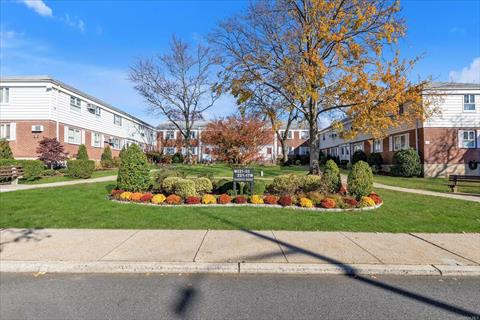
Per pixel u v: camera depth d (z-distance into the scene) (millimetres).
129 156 10250
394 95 12023
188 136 36594
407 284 4082
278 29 15305
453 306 3486
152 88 34875
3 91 20500
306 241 5641
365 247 5352
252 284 4020
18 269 4426
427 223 7148
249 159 13586
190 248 5172
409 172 20312
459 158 20391
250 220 7156
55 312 3266
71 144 23141
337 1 13070
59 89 21438
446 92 20406
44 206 8531
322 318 3182
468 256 4945
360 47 12820
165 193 10453
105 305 3430
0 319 3115
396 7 12812
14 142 20297
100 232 6160
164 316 3197
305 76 12531
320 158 39594
